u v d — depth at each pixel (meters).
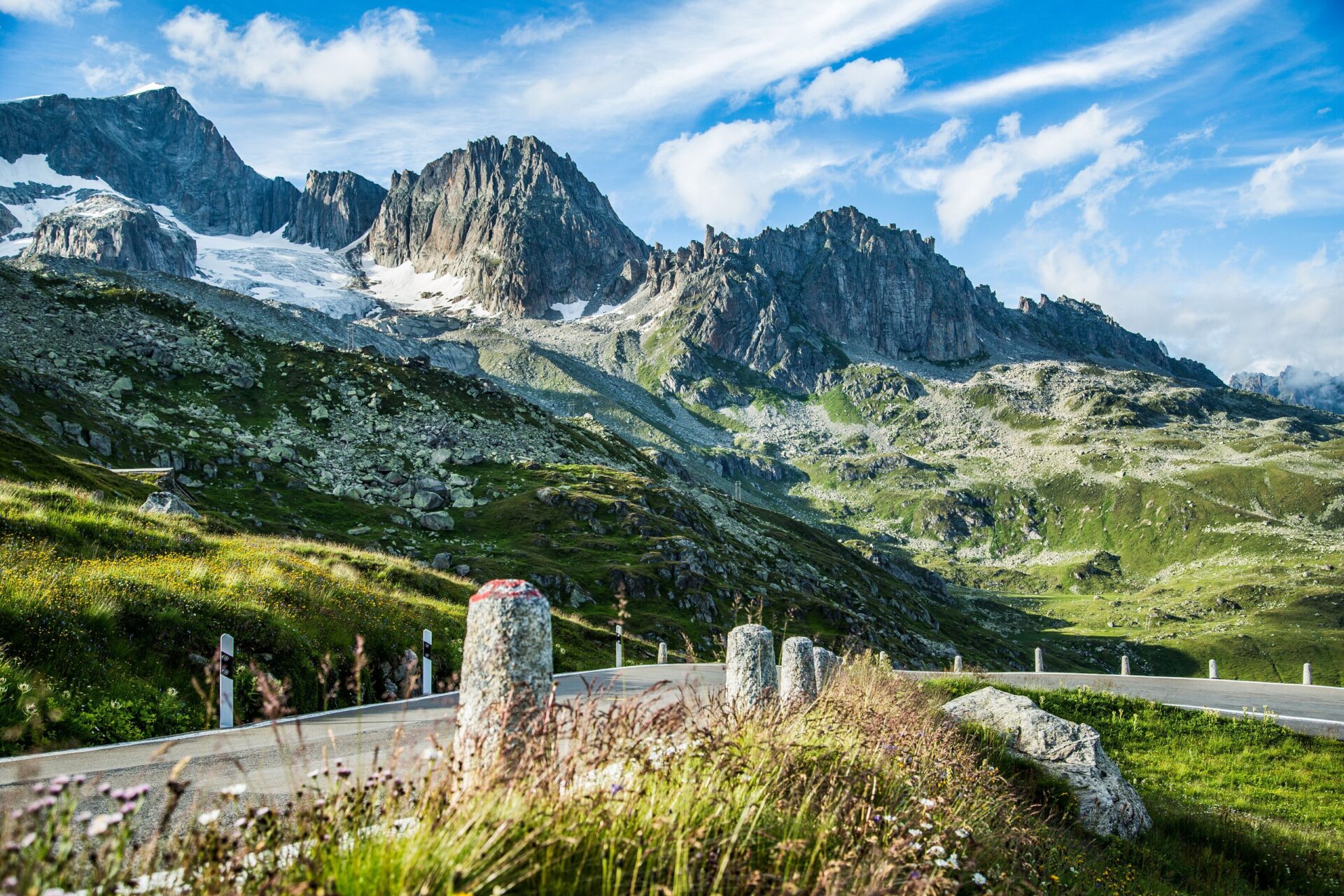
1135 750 20.69
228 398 105.19
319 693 18.17
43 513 22.69
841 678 12.90
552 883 4.49
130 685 14.38
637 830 5.04
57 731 12.64
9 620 14.02
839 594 122.31
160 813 7.95
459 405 129.62
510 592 6.18
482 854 4.37
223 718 14.80
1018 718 15.88
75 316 112.19
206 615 17.59
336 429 107.12
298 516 78.38
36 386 80.38
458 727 5.99
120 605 16.17
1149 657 185.50
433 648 23.28
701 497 152.75
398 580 36.44
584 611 72.19
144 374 103.69
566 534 90.69
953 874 6.90
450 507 92.94
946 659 118.69
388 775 4.71
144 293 125.81
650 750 5.67
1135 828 14.52
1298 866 14.21
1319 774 19.41
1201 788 18.73
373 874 4.07
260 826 4.46
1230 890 12.84
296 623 19.44
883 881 5.38
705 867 4.89
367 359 132.88
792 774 6.80
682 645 69.19
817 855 5.60
